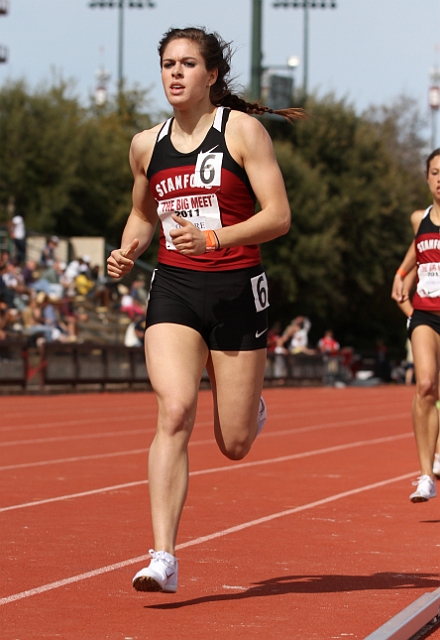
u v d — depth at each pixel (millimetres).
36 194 86062
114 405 41062
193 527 13922
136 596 9820
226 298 9438
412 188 109062
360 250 94875
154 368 9273
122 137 101875
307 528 13922
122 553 11922
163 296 9516
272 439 28250
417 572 11164
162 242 9797
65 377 49406
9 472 19641
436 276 15156
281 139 95000
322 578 10797
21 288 54875
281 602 9664
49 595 9844
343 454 24188
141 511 15055
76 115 97000
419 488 14203
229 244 9133
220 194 9445
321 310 89625
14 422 31969
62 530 13430
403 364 82812
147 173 9828
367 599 9828
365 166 95500
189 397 9133
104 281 64812
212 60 9461
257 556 11945
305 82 97875
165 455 9031
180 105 9398
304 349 69875
